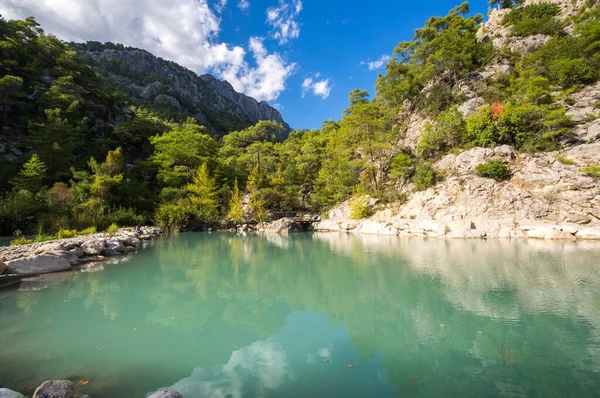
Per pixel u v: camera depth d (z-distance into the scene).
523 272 11.24
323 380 4.37
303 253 18.42
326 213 44.38
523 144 30.58
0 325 6.71
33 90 44.84
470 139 35.53
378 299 8.61
